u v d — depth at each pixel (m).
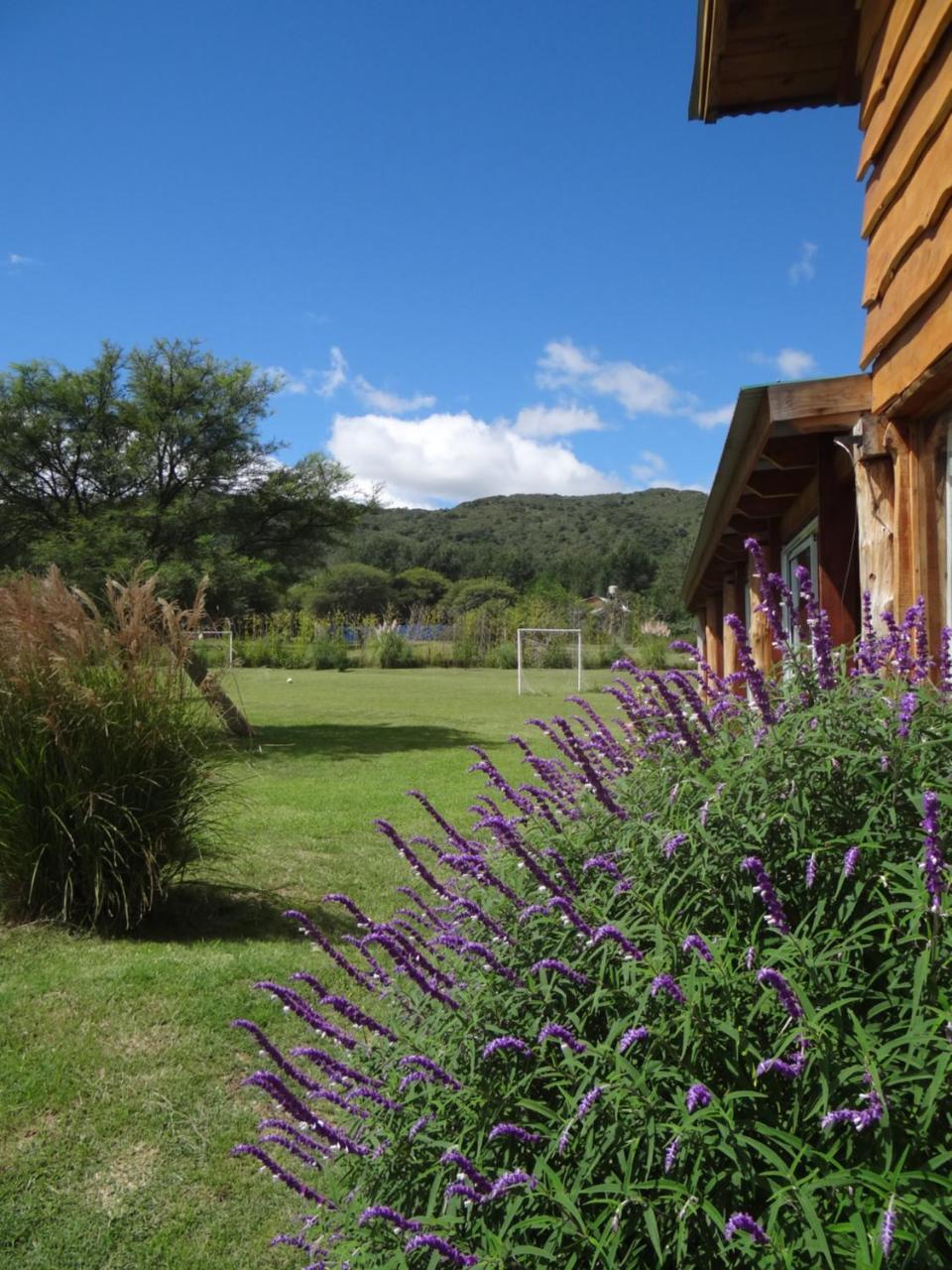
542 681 31.27
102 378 14.53
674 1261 1.47
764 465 5.20
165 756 5.33
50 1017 4.11
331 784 10.17
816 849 1.63
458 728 16.48
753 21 4.66
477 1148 1.66
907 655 2.21
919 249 3.49
